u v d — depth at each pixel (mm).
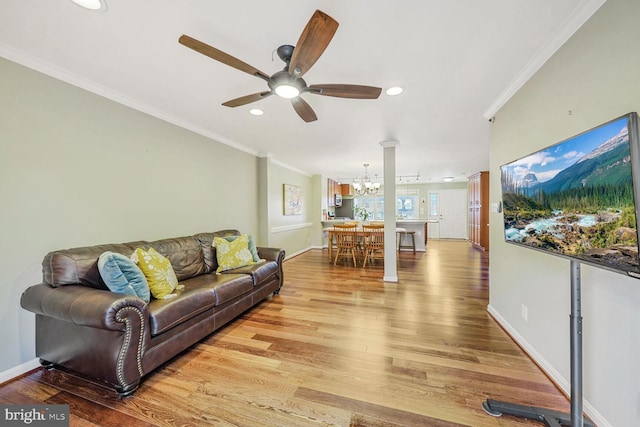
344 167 6363
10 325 1736
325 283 4059
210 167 3590
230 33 1552
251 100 1858
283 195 5699
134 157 2561
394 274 4121
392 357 2008
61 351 1732
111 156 2355
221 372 1836
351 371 1841
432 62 1846
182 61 1850
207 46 1279
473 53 1740
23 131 1791
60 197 1996
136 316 1617
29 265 1821
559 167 1281
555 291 1671
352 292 3605
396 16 1402
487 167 6402
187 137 3197
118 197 2414
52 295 1671
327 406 1513
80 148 2121
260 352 2098
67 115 2033
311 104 2561
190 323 2086
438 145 4215
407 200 9812
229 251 3117
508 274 2357
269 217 4891
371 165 6066
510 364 1897
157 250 2516
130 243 2377
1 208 1697
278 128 3338
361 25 1471
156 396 1599
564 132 1553
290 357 2023
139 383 1684
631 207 886
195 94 2379
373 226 5137
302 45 1242
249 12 1377
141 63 1876
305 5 1330
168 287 2154
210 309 2301
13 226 1749
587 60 1368
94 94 2217
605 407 1277
